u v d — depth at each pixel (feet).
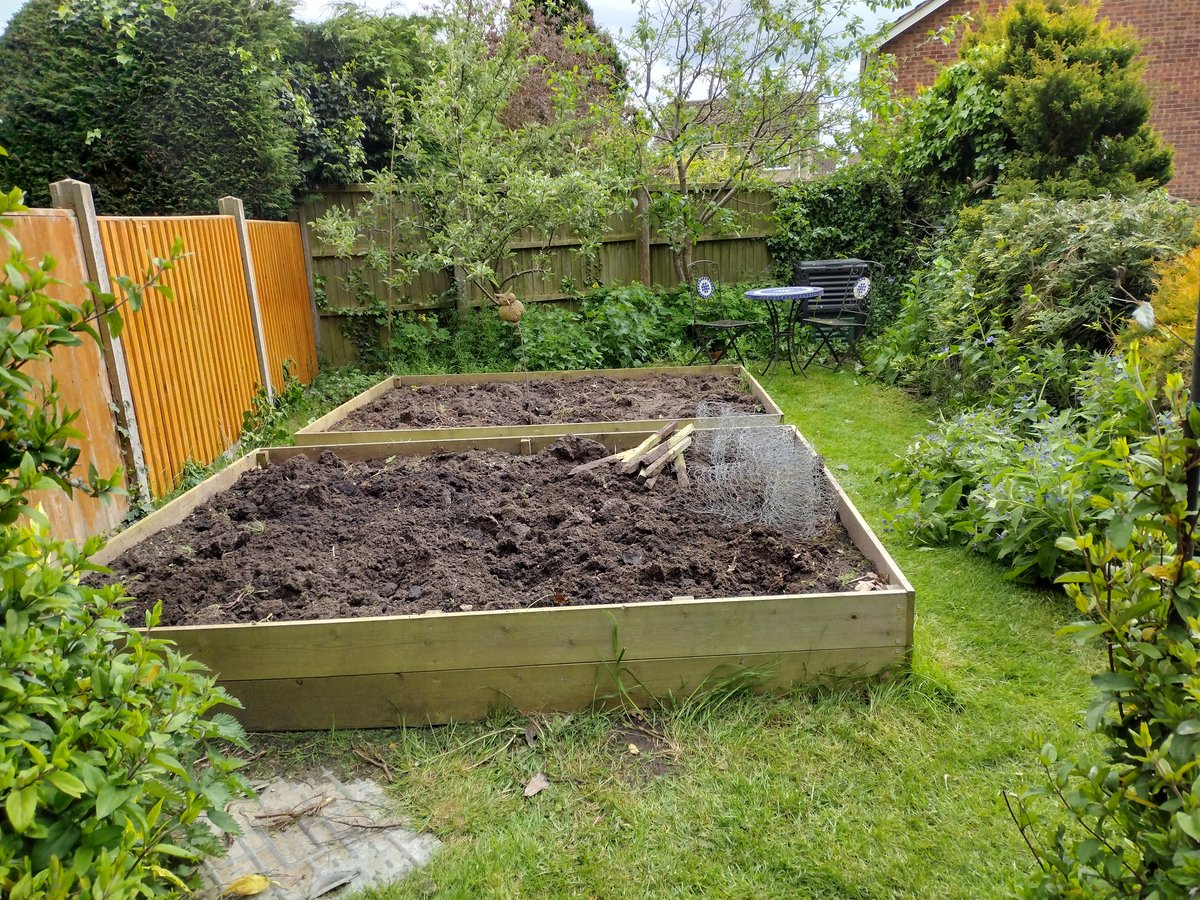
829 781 7.29
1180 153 43.39
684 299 29.71
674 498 12.12
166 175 22.15
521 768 7.54
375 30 30.07
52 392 4.83
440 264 26.73
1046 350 17.25
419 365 26.12
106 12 19.57
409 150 26.91
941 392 21.12
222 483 13.48
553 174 28.99
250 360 20.25
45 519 4.54
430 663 8.10
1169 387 4.08
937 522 12.51
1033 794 4.54
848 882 6.20
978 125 27.22
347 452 14.75
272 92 23.91
